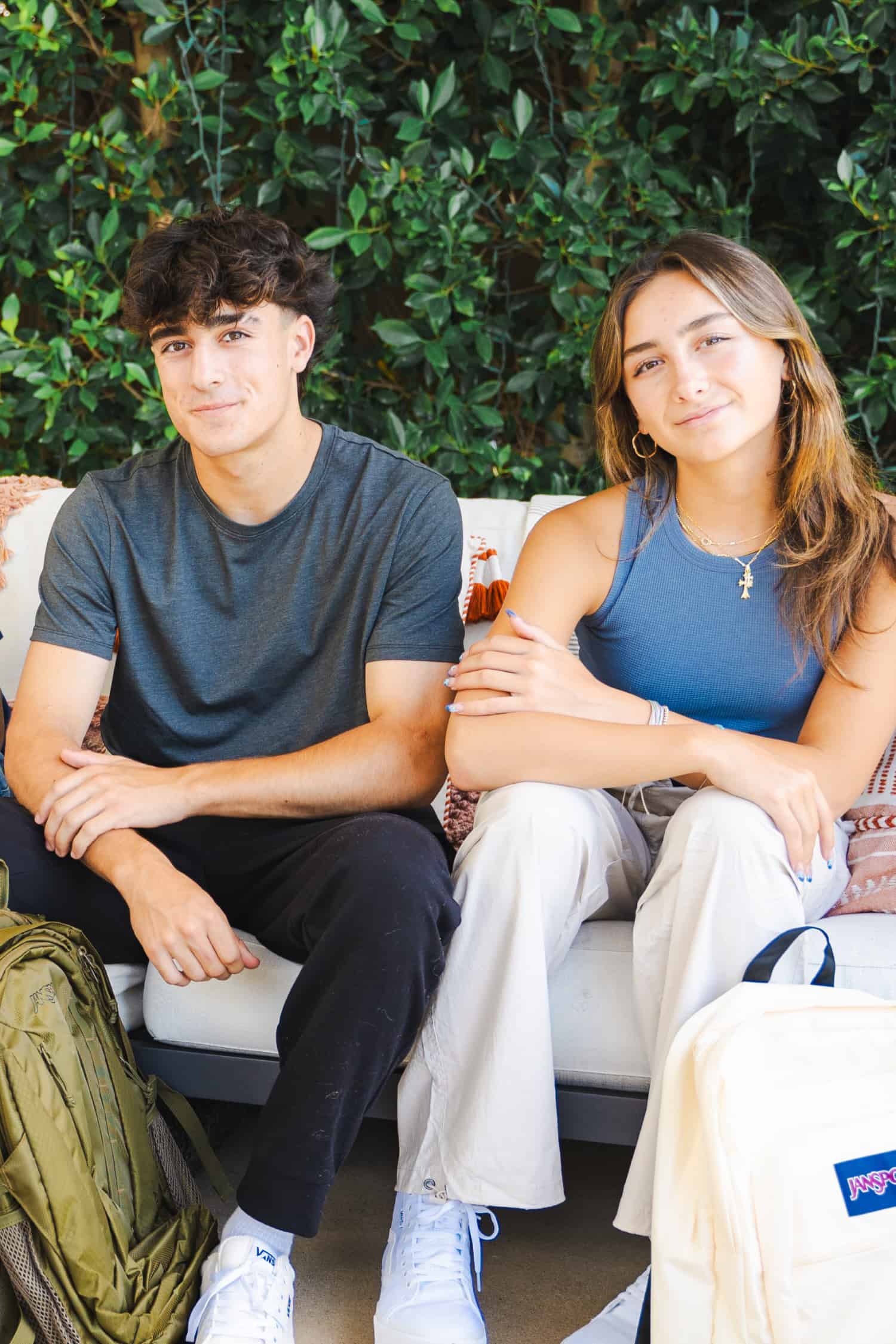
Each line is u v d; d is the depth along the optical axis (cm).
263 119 247
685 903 132
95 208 261
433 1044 136
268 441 152
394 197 244
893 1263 108
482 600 192
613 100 250
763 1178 110
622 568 158
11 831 147
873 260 238
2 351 254
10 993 120
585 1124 141
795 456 151
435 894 129
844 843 157
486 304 257
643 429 154
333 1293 144
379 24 238
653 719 146
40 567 204
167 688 163
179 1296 125
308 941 138
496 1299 144
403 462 162
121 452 277
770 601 154
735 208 243
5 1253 120
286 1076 127
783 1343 108
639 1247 157
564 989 141
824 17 235
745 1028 116
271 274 146
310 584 159
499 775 142
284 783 146
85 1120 123
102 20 265
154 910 137
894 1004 120
